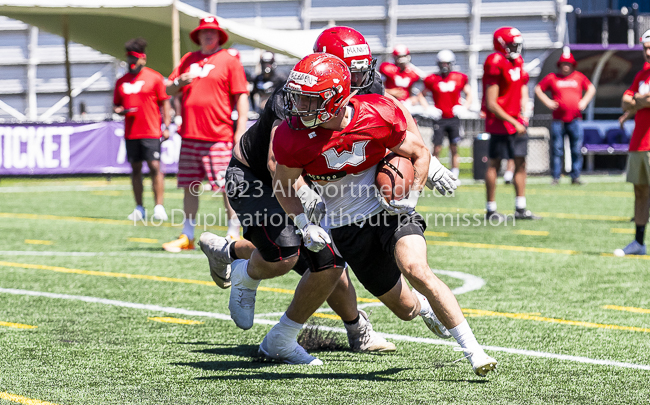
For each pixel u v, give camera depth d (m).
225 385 13.26
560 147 61.81
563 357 15.24
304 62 12.23
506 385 13.29
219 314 19.45
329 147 12.75
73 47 86.75
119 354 15.39
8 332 17.27
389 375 14.00
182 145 29.81
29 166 60.22
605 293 22.02
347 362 14.99
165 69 71.69
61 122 60.22
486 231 36.38
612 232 35.69
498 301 20.86
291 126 12.88
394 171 13.31
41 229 37.16
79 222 39.91
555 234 35.09
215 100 29.14
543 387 13.16
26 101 87.56
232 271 15.91
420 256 13.02
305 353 14.98
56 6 52.16
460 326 12.98
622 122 28.78
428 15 82.25
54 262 27.61
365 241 13.73
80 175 61.72
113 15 60.69
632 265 26.84
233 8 82.88
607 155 74.38
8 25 86.75
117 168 61.44
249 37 58.25
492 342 16.44
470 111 75.06
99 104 87.38
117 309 19.92
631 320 18.62
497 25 81.75
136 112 35.94
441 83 61.72
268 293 22.25
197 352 15.67
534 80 81.12
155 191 36.97
